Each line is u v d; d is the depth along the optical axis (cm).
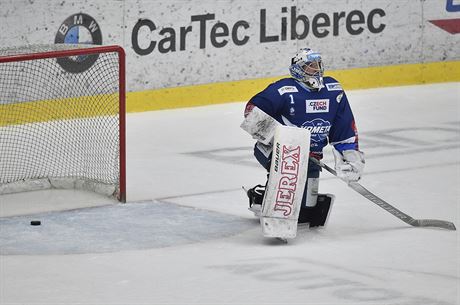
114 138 2384
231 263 1658
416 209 2019
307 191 1838
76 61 2645
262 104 1798
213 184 2233
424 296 1497
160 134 2730
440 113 3020
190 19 3019
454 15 3469
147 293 1504
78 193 2144
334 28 3275
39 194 2131
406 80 3431
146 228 1875
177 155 2506
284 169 1738
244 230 1867
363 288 1530
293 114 1817
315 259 1681
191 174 2322
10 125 2553
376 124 2870
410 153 2530
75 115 2561
